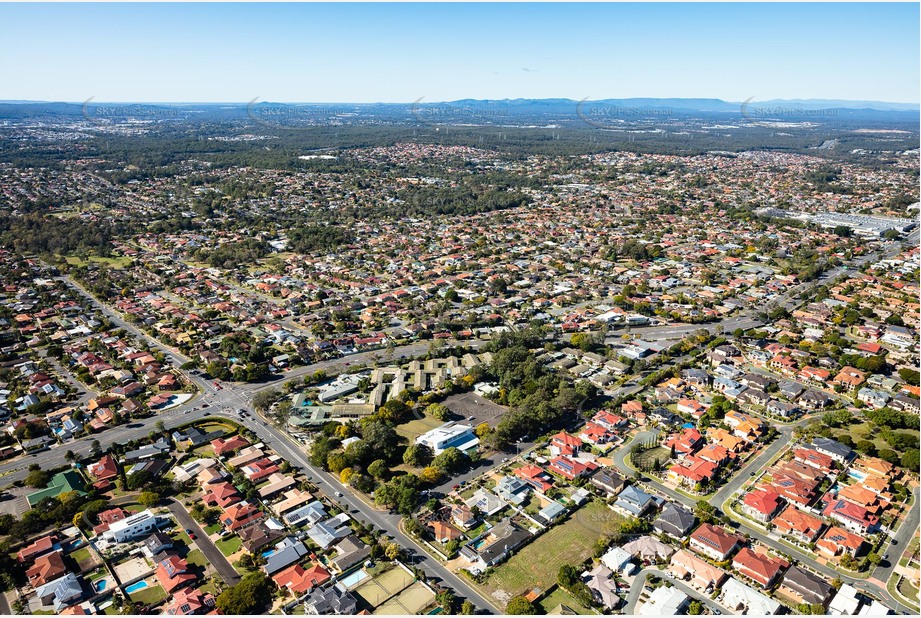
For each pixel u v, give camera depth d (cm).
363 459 19938
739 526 16975
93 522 17362
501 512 17762
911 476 19100
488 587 14975
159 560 15675
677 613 13975
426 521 17200
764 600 14112
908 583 14862
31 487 18962
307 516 17362
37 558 15875
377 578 15250
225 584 15000
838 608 13975
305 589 14725
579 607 14350
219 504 17975
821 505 17650
